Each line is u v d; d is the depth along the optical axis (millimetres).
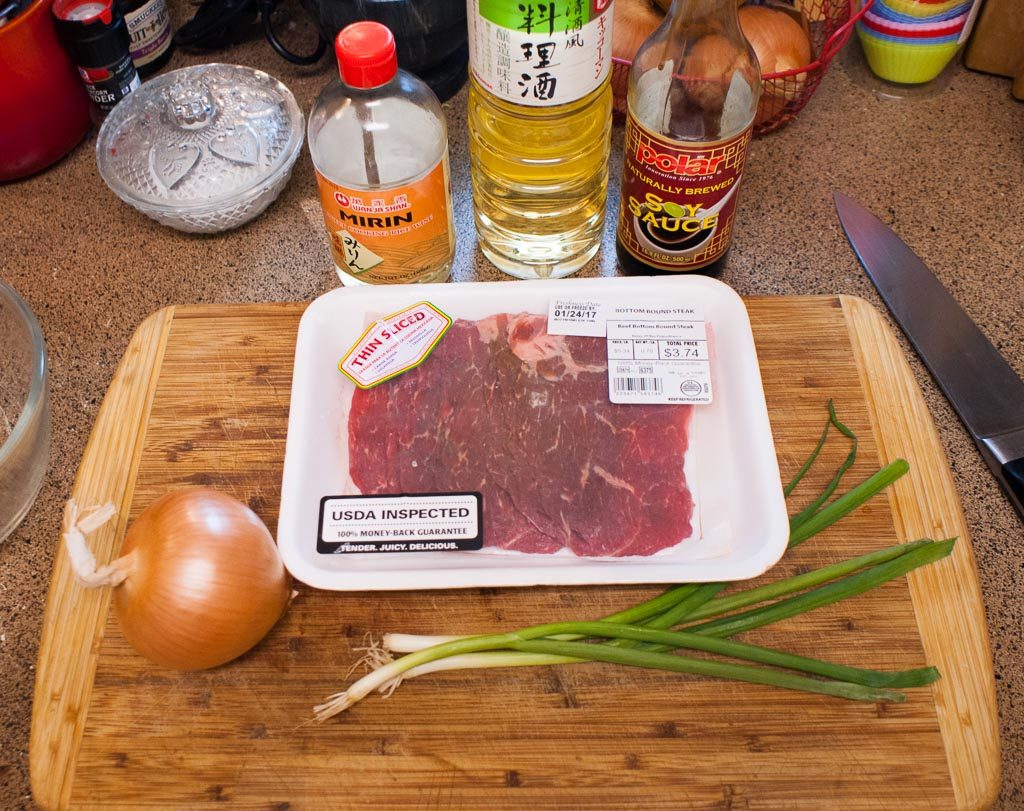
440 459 785
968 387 873
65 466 877
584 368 829
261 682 705
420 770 666
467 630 726
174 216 966
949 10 1043
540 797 654
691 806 649
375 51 725
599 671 706
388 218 833
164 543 655
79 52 1005
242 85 1044
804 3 1113
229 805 656
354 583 698
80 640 721
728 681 700
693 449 792
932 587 737
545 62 739
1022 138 1096
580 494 766
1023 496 796
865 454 810
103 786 664
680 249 878
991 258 991
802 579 714
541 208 962
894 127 1112
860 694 671
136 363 872
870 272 958
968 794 651
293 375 814
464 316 865
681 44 833
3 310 866
